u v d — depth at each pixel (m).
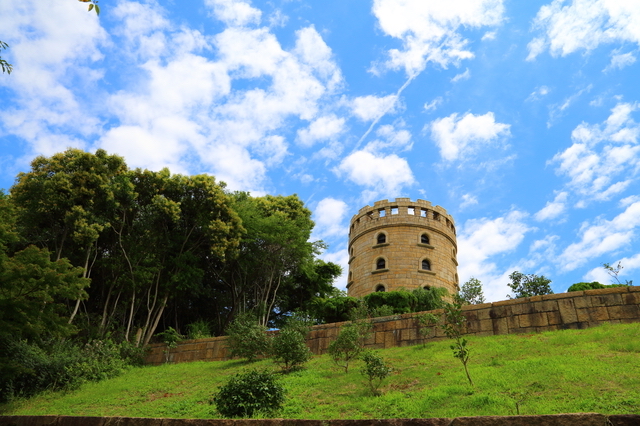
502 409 9.32
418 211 39.25
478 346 15.84
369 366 12.69
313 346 20.69
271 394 11.76
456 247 41.25
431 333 18.45
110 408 15.17
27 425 10.12
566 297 16.77
